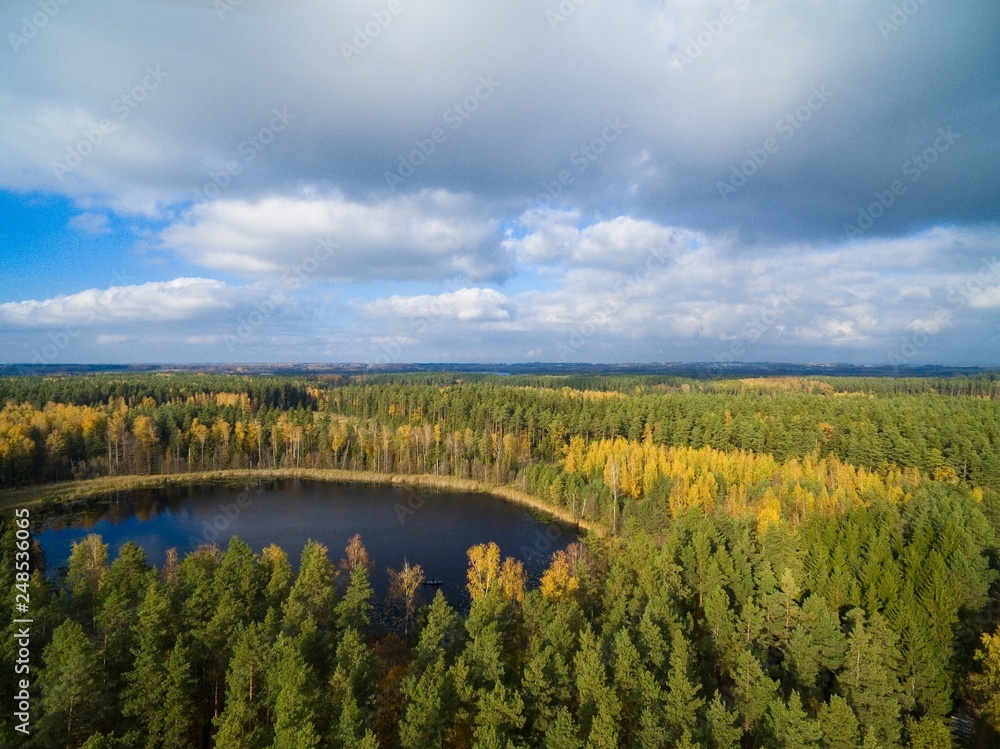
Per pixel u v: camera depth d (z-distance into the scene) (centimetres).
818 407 13762
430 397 16962
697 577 5678
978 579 4991
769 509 7350
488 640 3934
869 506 7700
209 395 18900
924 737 3503
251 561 5531
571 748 3192
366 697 3784
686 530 6838
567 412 15375
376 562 8250
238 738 3161
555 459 13688
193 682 3697
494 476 13512
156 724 3494
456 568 8050
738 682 3781
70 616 4559
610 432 14012
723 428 12519
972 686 4153
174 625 4362
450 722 3650
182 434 14462
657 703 3469
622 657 3712
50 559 8069
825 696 4181
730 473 9969
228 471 14125
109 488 12294
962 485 8738
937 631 4575
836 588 5125
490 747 3103
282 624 4500
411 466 14538
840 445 11912
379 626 6138
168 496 12162
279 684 3478
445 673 3731
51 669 3484
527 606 4731
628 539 7231
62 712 3366
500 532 9869
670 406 14650
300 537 9450
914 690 4166
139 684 3569
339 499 12294
